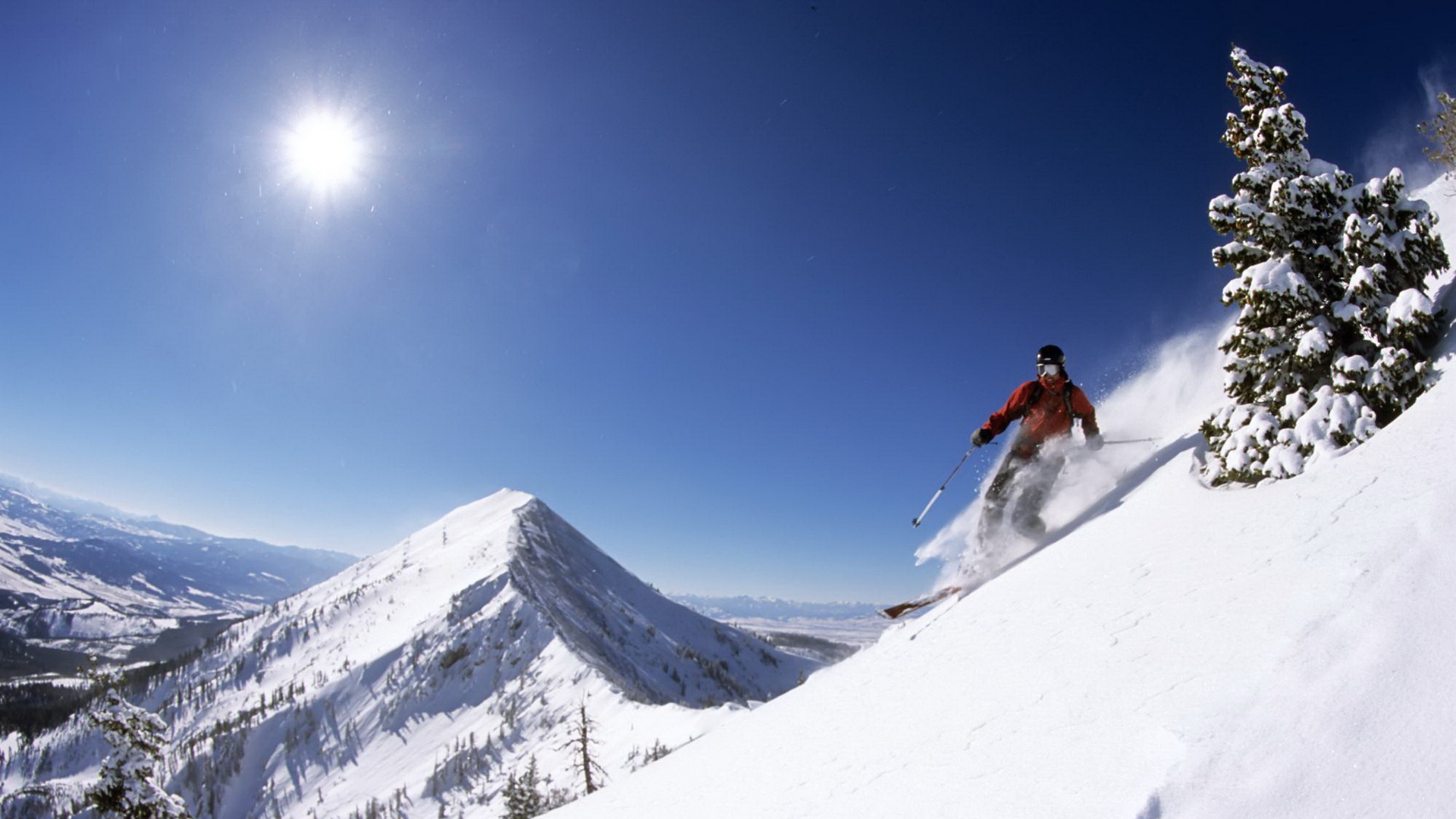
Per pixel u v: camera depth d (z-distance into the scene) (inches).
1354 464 156.8
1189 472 215.9
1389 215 203.0
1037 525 277.3
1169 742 101.1
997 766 124.0
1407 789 74.0
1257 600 124.3
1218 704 102.8
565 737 5231.3
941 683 174.4
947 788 126.5
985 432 294.0
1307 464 176.4
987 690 155.3
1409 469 135.5
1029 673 150.8
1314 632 104.3
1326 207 210.5
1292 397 193.8
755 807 168.4
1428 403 159.2
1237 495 182.9
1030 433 284.5
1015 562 264.2
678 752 291.7
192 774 7165.4
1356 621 100.7
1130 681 124.0
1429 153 324.2
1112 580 173.2
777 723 227.8
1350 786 78.1
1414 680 85.7
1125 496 243.1
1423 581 99.3
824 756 175.5
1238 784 86.7
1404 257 194.7
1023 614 185.3
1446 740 76.4
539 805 1515.7
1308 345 194.9
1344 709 87.7
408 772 6328.7
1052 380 282.0
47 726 7815.0
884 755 156.3
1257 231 221.3
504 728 6254.9
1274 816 79.9
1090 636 149.5
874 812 133.5
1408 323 177.9
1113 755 107.1
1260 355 210.4
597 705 5905.5
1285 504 158.9
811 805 151.6
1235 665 109.6
